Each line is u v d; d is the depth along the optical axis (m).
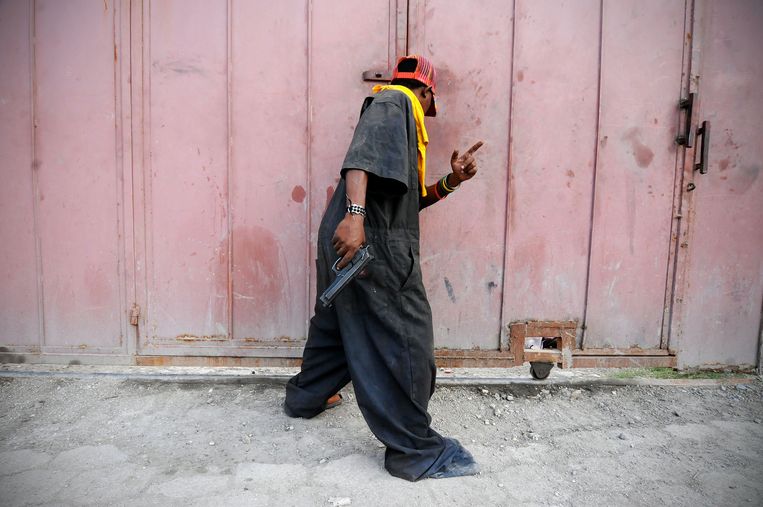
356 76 2.42
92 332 2.55
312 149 2.45
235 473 1.77
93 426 2.07
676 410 2.31
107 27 2.38
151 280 2.51
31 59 2.40
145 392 2.36
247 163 2.45
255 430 2.06
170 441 1.97
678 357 2.63
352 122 2.44
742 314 2.63
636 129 2.50
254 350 2.54
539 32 2.43
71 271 2.51
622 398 2.42
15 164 2.45
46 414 2.16
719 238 2.58
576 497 1.68
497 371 2.69
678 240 2.55
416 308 1.78
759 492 1.73
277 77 2.42
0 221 2.48
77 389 2.37
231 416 2.17
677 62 2.47
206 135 2.44
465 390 2.45
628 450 1.98
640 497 1.69
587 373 2.69
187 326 2.54
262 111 2.43
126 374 2.47
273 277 2.51
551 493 1.70
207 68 2.41
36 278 2.52
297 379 2.16
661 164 2.52
